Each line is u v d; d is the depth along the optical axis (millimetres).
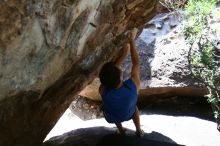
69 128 5055
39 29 2045
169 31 5559
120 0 2779
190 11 3395
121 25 3148
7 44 1910
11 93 2236
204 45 3863
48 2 1950
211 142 4152
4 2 1701
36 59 2230
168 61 5137
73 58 2711
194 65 3926
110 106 3189
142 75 5215
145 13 3336
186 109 5148
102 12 2627
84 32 2562
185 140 4156
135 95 3195
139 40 5480
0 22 1774
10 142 2719
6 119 2504
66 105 3295
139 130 3758
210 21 4723
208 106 5168
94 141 3795
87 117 5543
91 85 5270
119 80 3090
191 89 5066
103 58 3262
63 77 2869
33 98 2602
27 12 1871
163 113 5109
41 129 3074
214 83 3777
